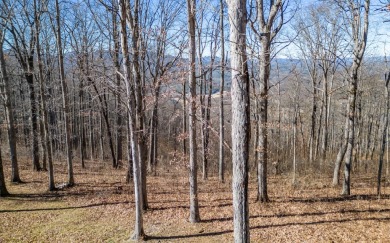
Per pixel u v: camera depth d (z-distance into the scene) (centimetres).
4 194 1249
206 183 1541
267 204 1095
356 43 1224
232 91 524
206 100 1681
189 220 958
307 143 2719
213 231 870
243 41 505
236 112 517
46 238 845
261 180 1116
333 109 2842
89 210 1088
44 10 1459
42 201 1198
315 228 862
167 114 3005
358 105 2209
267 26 905
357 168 1961
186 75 969
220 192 1325
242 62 504
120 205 1133
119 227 920
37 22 1320
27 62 1744
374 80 2225
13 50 1797
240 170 521
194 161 927
